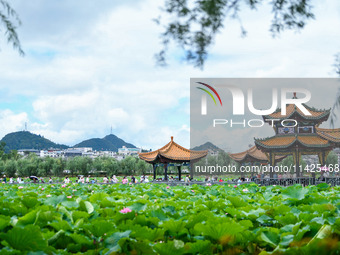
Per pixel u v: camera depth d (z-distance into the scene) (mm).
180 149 37812
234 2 5246
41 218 4879
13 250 3457
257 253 4281
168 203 6926
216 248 4180
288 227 4484
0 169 82500
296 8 5363
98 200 7695
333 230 4031
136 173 85875
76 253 3861
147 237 4262
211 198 8742
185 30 5266
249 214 5414
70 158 87562
